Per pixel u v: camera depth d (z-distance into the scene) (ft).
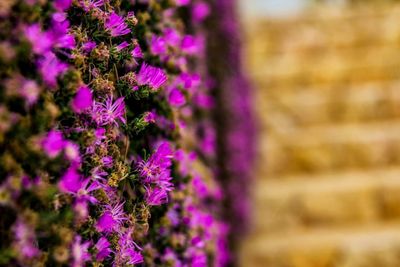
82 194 3.06
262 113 18.38
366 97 18.04
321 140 16.66
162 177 3.98
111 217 3.32
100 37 3.67
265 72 20.33
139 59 4.42
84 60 3.36
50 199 2.85
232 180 11.87
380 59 20.12
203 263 5.02
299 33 21.65
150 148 4.44
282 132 17.65
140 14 4.52
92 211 3.33
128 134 3.97
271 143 17.24
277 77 20.20
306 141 16.79
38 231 2.81
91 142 3.18
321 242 12.95
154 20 4.85
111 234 3.49
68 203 2.97
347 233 13.66
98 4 3.57
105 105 3.46
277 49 21.47
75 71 3.05
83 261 3.14
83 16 3.48
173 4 5.13
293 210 14.74
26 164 2.75
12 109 2.72
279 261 12.79
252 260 12.80
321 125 18.16
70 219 2.96
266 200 14.92
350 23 21.45
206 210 6.91
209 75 10.39
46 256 2.82
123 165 3.61
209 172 7.91
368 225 14.29
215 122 10.52
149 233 4.64
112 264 3.48
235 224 11.87
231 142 12.26
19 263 2.66
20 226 2.65
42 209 2.83
